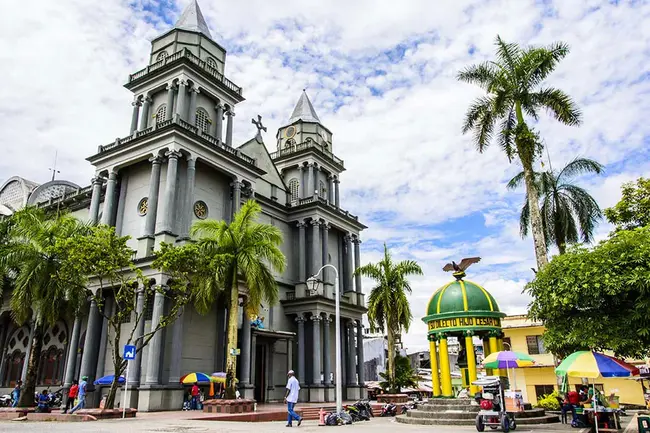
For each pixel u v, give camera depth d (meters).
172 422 18.97
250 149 43.94
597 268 15.30
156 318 27.23
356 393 43.28
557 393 27.36
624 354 15.59
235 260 25.17
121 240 23.44
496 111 25.84
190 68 35.09
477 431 16.34
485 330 21.34
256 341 36.75
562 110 25.20
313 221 43.97
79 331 31.75
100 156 34.09
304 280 42.31
